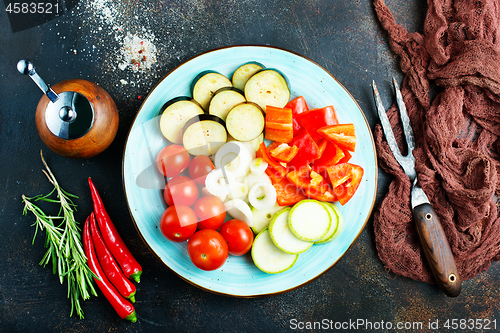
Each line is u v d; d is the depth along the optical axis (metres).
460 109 0.65
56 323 0.65
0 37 0.67
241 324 0.66
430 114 0.65
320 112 0.62
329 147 0.63
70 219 0.63
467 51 0.65
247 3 0.68
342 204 0.63
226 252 0.60
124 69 0.67
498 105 0.65
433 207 0.65
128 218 0.66
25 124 0.67
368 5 0.69
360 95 0.68
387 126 0.66
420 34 0.68
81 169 0.66
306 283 0.63
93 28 0.67
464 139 0.66
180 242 0.62
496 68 0.64
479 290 0.66
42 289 0.66
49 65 0.67
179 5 0.68
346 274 0.67
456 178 0.65
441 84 0.66
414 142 0.66
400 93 0.67
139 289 0.66
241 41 0.68
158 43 0.67
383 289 0.66
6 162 0.66
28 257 0.66
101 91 0.61
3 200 0.66
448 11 0.67
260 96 0.63
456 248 0.64
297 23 0.68
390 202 0.65
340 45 0.68
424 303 0.66
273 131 0.61
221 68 0.64
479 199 0.63
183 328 0.66
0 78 0.67
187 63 0.63
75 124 0.58
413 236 0.66
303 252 0.63
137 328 0.66
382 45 0.68
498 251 0.65
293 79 0.64
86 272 0.62
